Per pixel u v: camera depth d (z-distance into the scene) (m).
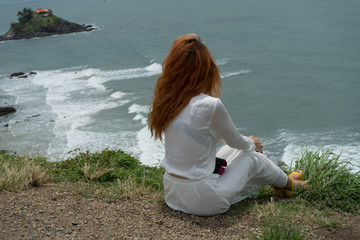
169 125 2.80
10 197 3.33
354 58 42.03
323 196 3.62
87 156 5.26
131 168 5.18
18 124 23.86
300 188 3.66
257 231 2.85
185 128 2.71
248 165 3.07
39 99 30.81
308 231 2.89
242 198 3.36
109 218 3.03
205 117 2.65
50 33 93.56
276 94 31.16
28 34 93.00
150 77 39.03
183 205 3.04
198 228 2.88
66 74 44.69
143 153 18.08
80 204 3.30
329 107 27.22
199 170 2.80
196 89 2.69
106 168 4.55
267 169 3.23
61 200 3.37
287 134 22.27
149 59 50.88
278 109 27.52
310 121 24.59
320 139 21.08
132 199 3.52
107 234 2.74
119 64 49.69
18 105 28.98
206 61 2.67
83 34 90.50
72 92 33.00
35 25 95.19
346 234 2.87
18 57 64.56
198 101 2.67
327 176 4.04
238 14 102.94
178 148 2.79
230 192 2.95
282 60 43.78
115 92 31.58
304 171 4.18
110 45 69.94
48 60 59.00
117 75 41.50
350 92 30.45
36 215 2.99
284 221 3.03
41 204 3.23
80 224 2.88
